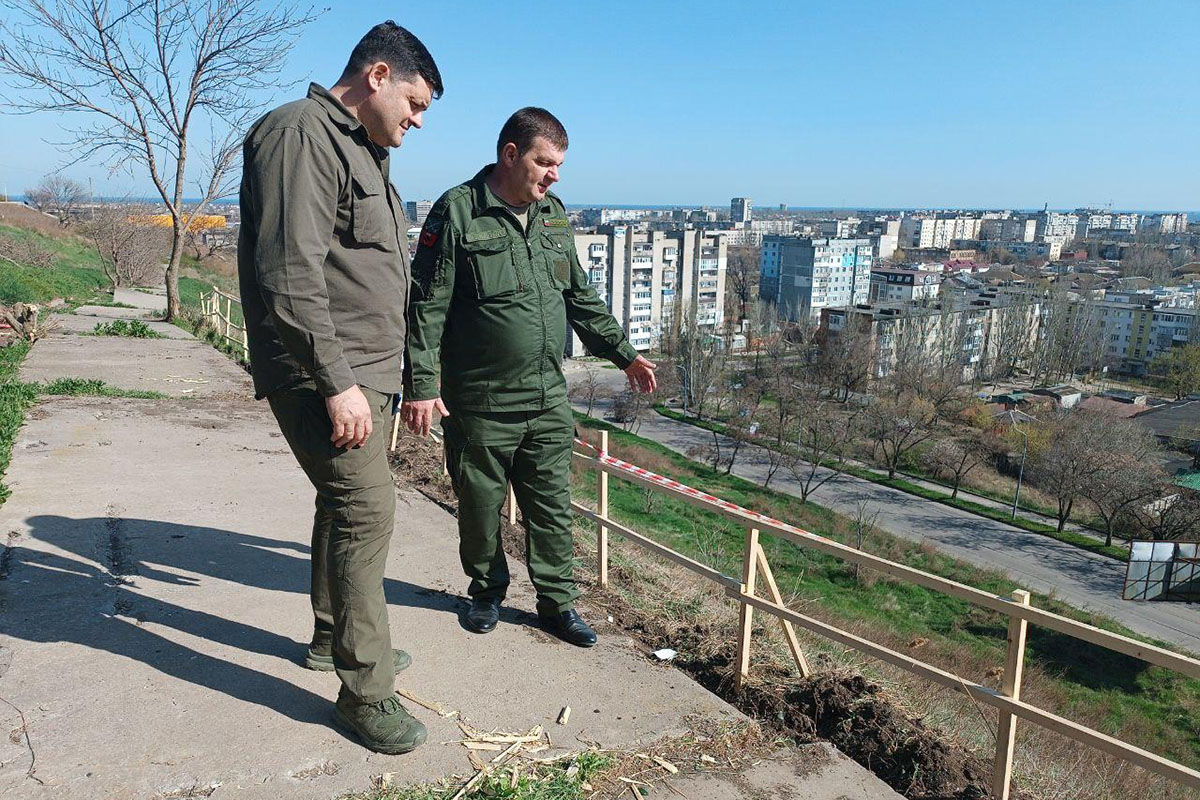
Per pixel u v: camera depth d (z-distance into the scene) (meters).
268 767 2.31
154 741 2.39
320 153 2.04
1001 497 34.94
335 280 2.20
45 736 2.38
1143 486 30.11
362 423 2.11
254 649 2.97
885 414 39.00
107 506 4.46
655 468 36.41
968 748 3.12
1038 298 72.19
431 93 2.31
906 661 2.67
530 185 2.82
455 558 4.03
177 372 9.68
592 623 3.51
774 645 3.69
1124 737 14.60
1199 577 24.06
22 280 20.02
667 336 60.19
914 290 101.62
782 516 31.33
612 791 2.38
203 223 28.14
